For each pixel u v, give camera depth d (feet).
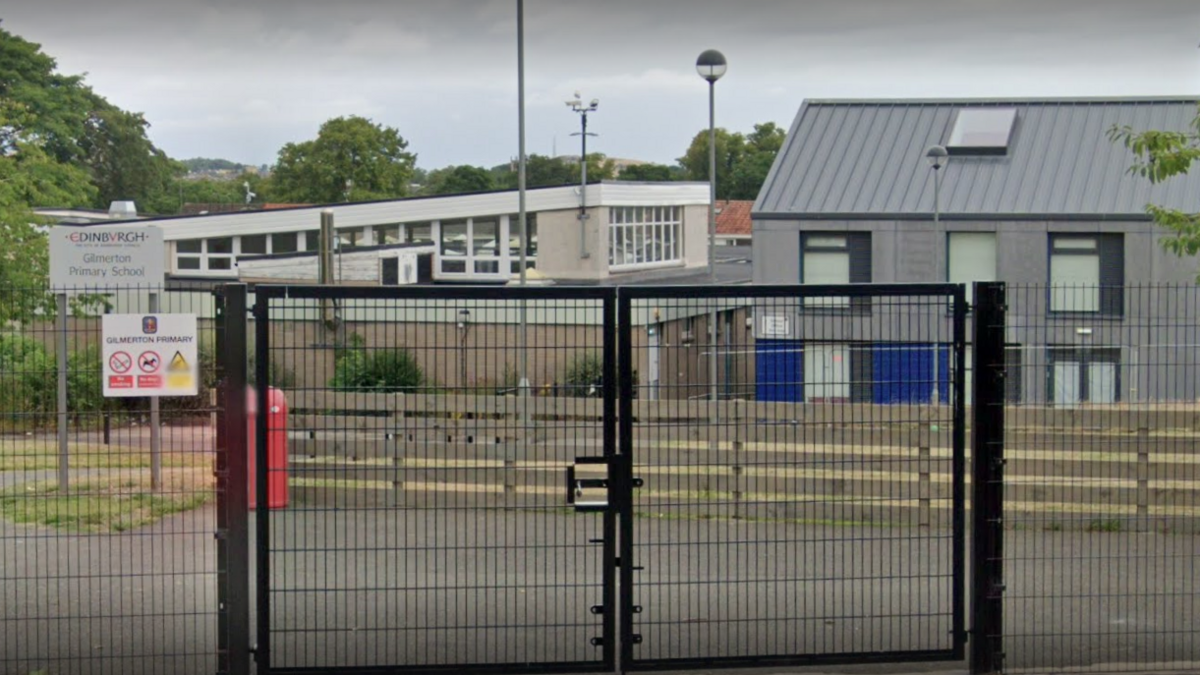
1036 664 25.26
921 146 127.44
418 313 26.84
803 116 132.57
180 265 171.53
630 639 23.89
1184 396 30.63
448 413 27.71
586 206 168.04
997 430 24.06
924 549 35.37
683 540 35.60
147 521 34.88
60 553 33.50
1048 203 119.03
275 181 305.32
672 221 185.68
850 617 25.20
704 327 28.30
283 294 23.06
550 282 161.58
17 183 108.99
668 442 28.60
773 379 25.23
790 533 36.73
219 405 23.21
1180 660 25.53
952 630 24.48
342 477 32.71
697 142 350.43
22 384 28.02
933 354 25.29
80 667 24.11
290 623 27.71
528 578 32.22
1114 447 35.81
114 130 276.82
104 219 165.17
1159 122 124.98
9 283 83.97
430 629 25.70
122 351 29.55
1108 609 27.35
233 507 23.22
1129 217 115.75
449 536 35.60
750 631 27.71
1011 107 129.18
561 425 29.25
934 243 119.14
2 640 26.58
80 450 31.91
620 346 23.30
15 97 229.86
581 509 23.72
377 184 289.33
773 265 124.16
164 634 25.61
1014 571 30.12
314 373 24.47
